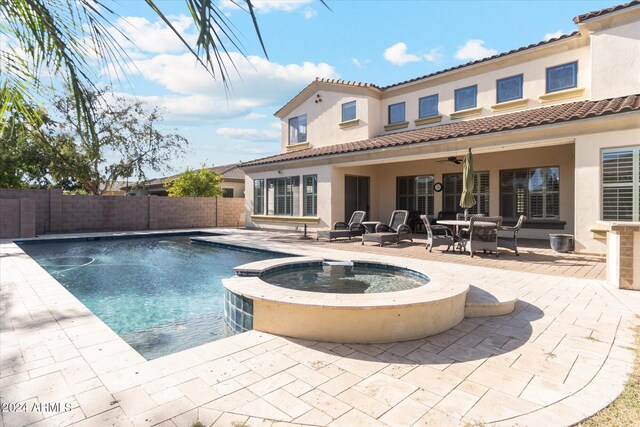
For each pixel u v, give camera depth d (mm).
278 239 14328
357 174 16766
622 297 5754
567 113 9492
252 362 3436
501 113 13250
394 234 12430
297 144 19953
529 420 2533
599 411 2645
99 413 2553
